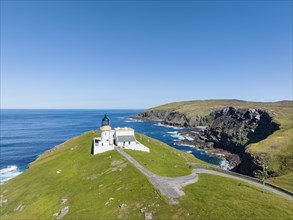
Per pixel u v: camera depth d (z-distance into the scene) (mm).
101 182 58938
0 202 68000
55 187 65750
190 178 57000
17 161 129625
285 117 155375
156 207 40781
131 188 50094
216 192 46719
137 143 89938
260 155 103750
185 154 111562
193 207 39688
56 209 52406
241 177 62562
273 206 40219
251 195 45750
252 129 166625
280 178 73812
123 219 39688
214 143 183000
